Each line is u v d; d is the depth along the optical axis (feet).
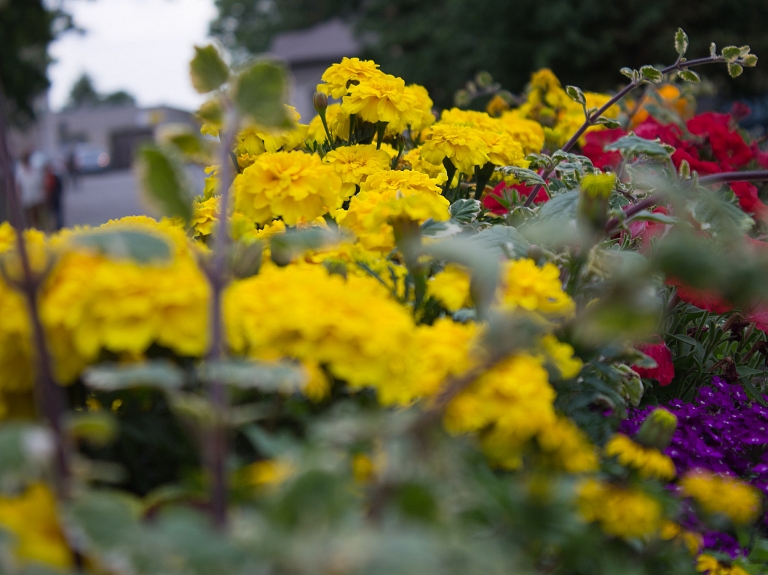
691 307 7.52
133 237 2.86
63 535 2.83
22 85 53.11
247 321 3.37
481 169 7.97
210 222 6.08
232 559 2.28
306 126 7.83
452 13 43.62
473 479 3.28
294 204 5.42
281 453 2.92
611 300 3.18
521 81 39.60
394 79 7.71
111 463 3.77
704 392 6.64
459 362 3.49
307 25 108.17
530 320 3.50
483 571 2.39
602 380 4.79
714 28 36.76
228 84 3.35
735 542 4.90
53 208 45.21
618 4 36.17
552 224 4.28
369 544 2.18
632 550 3.77
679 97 13.39
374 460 2.97
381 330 3.31
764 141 12.75
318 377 3.44
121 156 173.78
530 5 37.40
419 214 4.53
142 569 2.38
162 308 3.18
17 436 2.49
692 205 4.61
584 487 3.54
